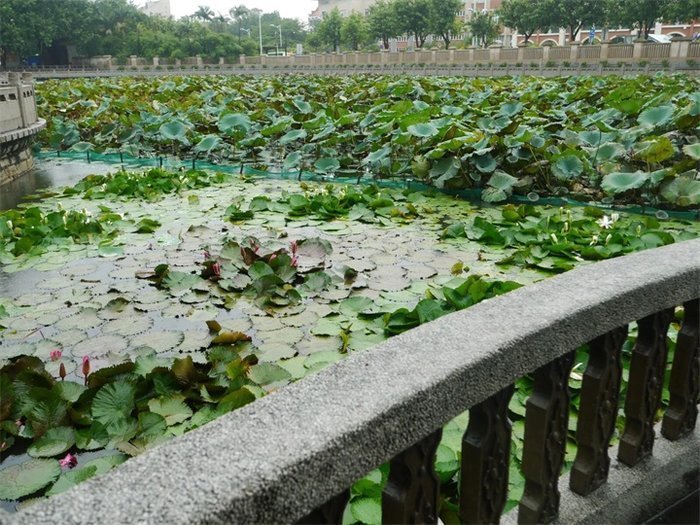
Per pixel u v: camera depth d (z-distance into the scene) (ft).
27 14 167.84
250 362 10.45
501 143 23.82
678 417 5.85
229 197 24.56
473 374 3.63
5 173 29.89
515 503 6.77
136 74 169.37
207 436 3.00
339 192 23.98
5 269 15.69
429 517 3.76
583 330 4.35
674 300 5.07
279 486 2.77
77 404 9.14
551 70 111.65
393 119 29.73
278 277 13.69
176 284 14.17
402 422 3.28
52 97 55.21
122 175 26.63
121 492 2.63
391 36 180.04
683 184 20.77
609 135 26.30
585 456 5.09
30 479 7.73
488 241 17.78
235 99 48.01
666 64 97.25
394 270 15.39
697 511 5.74
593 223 18.62
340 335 11.51
